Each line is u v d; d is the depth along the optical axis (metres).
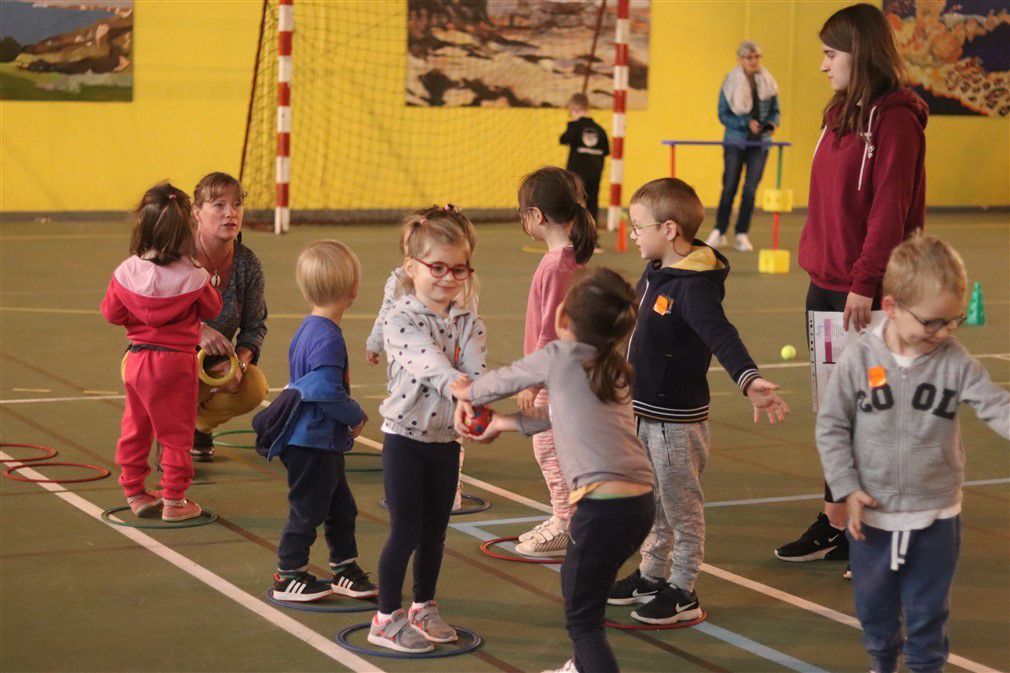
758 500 5.54
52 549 4.61
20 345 8.35
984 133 19.50
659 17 17.44
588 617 3.35
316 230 15.12
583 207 4.54
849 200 4.59
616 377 3.36
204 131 15.57
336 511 4.22
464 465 5.98
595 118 17.42
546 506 5.36
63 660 3.64
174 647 3.77
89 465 5.73
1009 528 5.20
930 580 3.30
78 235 13.95
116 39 14.98
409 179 16.64
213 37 15.43
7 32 14.48
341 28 15.95
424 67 16.44
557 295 4.41
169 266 4.79
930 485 3.28
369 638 3.82
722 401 7.43
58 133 14.92
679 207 4.02
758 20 17.84
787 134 18.28
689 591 4.12
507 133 17.00
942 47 18.94
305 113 15.95
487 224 16.61
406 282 3.94
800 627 4.10
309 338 4.17
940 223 17.97
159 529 4.88
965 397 3.23
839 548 4.77
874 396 3.29
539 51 16.95
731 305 10.79
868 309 4.46
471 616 4.10
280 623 3.99
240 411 5.71
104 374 7.60
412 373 3.69
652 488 3.43
